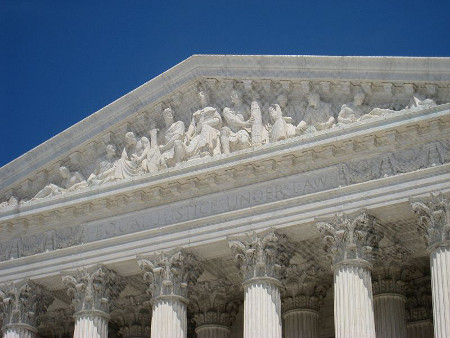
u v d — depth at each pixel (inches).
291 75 2340.1
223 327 2549.2
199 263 2383.1
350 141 2224.4
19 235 2583.7
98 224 2487.7
